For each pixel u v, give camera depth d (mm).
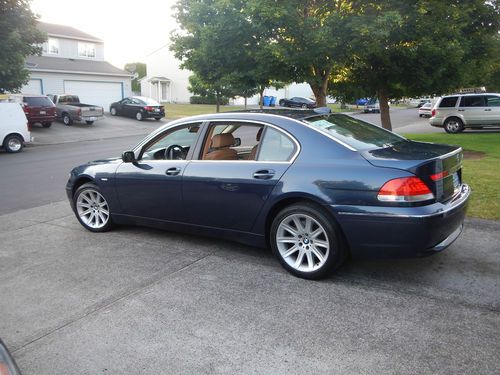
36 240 5797
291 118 4543
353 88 14180
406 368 2877
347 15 10539
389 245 3869
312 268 4250
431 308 3641
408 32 10812
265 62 10797
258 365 2967
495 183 7652
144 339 3324
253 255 4984
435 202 3885
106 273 4598
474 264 4516
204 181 4816
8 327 3574
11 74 17781
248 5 9867
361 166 3969
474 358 2957
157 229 6055
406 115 37812
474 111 18641
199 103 52500
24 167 13016
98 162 6090
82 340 3342
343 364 2941
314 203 4180
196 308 3775
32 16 18234
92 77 34812
